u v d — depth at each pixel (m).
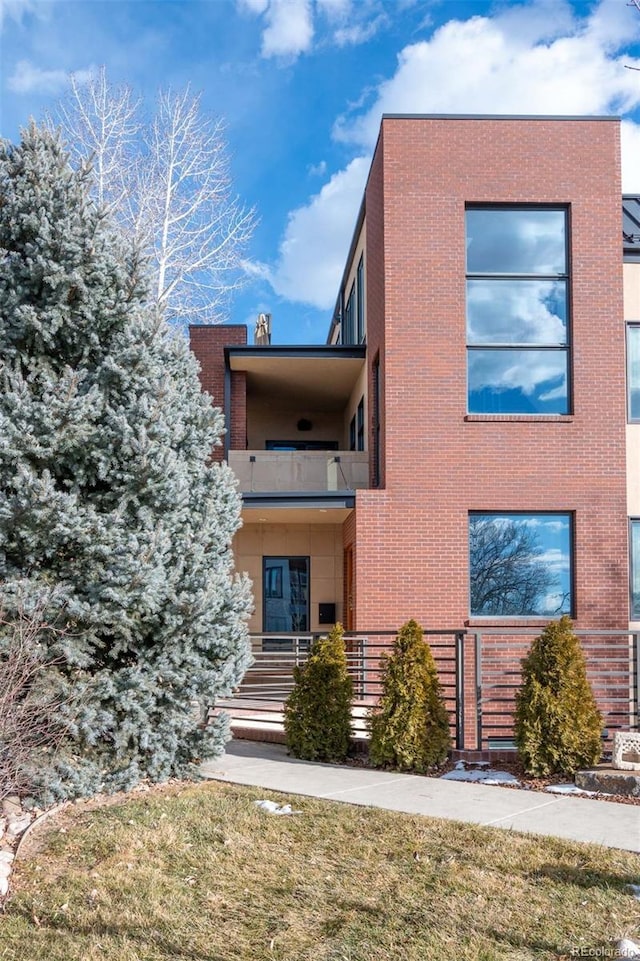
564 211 13.12
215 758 7.51
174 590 7.02
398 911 4.34
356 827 5.81
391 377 12.71
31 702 6.19
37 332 7.11
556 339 12.91
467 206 13.09
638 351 13.24
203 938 4.05
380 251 13.48
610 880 4.73
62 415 6.63
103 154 20.72
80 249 7.07
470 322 12.94
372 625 12.30
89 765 6.70
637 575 12.86
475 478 12.59
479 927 4.12
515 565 12.61
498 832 5.68
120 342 7.16
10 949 3.97
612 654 12.21
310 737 8.41
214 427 8.23
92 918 4.29
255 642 17.28
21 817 6.11
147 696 6.91
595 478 12.60
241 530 17.50
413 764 7.83
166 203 20.39
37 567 6.79
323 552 17.58
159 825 5.80
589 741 7.50
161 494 7.01
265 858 5.17
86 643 6.71
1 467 6.64
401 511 12.51
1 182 7.27
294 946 3.95
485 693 12.09
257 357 15.81
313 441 20.64
